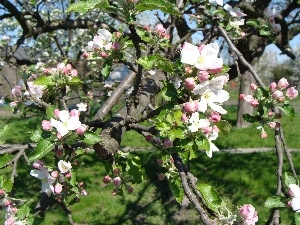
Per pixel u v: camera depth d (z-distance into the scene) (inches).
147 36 70.5
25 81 71.0
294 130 462.0
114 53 64.5
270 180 254.5
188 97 57.7
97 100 272.4
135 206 231.0
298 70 1029.2
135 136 392.5
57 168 65.2
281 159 74.3
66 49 329.4
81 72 221.3
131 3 56.2
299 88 924.6
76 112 59.9
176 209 228.8
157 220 216.8
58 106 73.0
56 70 70.1
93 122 69.3
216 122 57.7
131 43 66.2
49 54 343.0
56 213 213.0
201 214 50.9
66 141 64.1
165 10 55.4
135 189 252.1
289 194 63.3
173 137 56.2
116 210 224.1
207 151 56.1
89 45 66.8
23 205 62.4
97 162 297.4
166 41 71.2
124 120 65.5
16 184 247.9
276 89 78.0
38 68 94.3
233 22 108.7
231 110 658.2
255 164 289.1
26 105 73.7
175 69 58.0
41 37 339.6
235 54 89.3
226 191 248.2
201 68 53.9
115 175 81.0
